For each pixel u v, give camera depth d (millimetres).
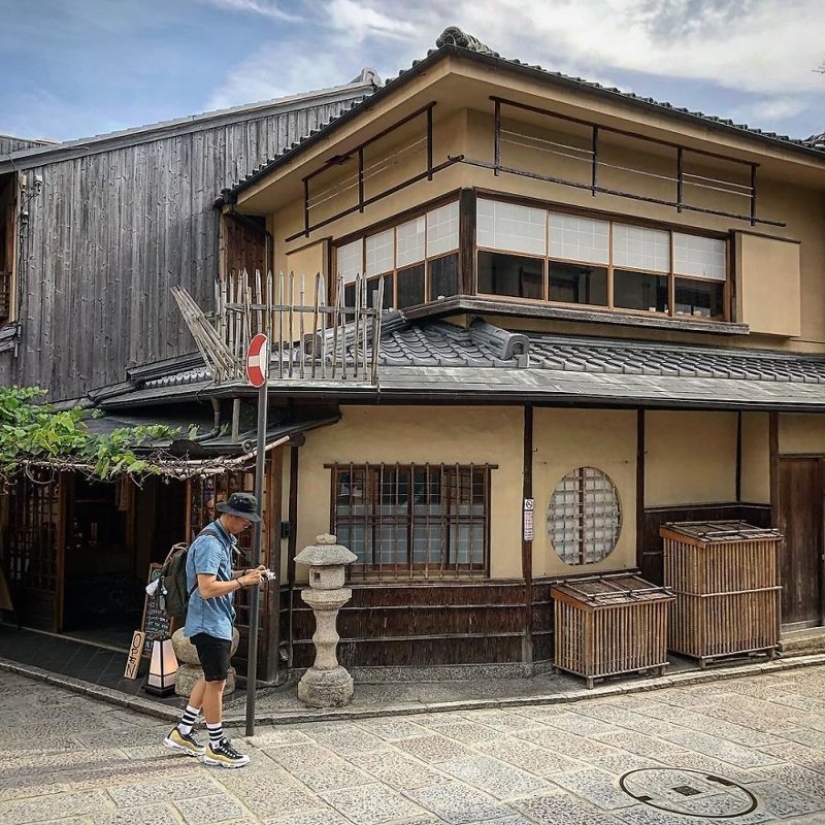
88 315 11984
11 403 9977
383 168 10602
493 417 8141
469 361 7980
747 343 11398
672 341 10789
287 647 7613
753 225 11312
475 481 8086
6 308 11797
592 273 10070
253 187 12320
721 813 4926
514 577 8047
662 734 6387
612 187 10164
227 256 13117
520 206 9570
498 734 6336
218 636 5551
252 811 4832
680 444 9242
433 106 9102
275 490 7422
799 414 9727
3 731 6352
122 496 11477
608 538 8719
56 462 8445
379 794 5113
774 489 9273
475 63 8281
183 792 5105
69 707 7016
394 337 9117
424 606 7832
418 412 8016
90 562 11102
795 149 10695
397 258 10336
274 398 7402
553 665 8031
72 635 9492
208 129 13141
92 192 12062
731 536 8539
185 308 8273
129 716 6770
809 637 9164
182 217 12844
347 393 7012
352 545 7859
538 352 8844
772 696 7512
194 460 7133
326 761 5691
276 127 13844
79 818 4703
